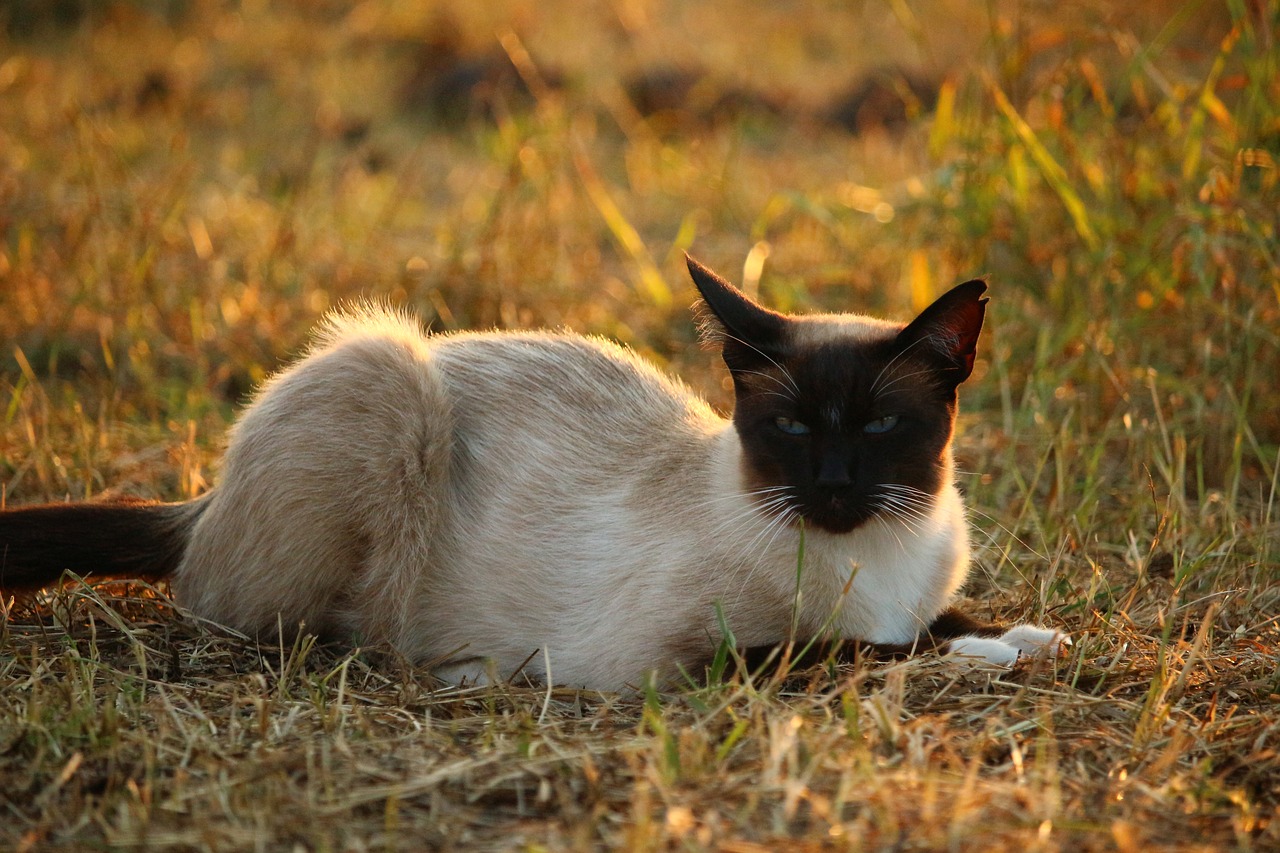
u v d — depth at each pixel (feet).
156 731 19.79
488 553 24.30
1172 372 35.65
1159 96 47.50
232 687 21.56
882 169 56.65
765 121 67.05
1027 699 20.80
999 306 38.45
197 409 35.99
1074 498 31.86
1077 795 17.80
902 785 17.48
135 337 39.52
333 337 26.45
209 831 16.37
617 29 77.92
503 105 62.28
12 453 32.60
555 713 21.45
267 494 23.72
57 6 75.36
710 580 22.17
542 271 44.57
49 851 16.34
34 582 24.68
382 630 24.34
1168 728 19.86
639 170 58.03
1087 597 25.40
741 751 18.76
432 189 57.62
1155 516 30.55
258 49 73.20
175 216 46.11
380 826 17.11
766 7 86.17
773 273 44.80
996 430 35.50
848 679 20.92
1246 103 38.22
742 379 23.02
